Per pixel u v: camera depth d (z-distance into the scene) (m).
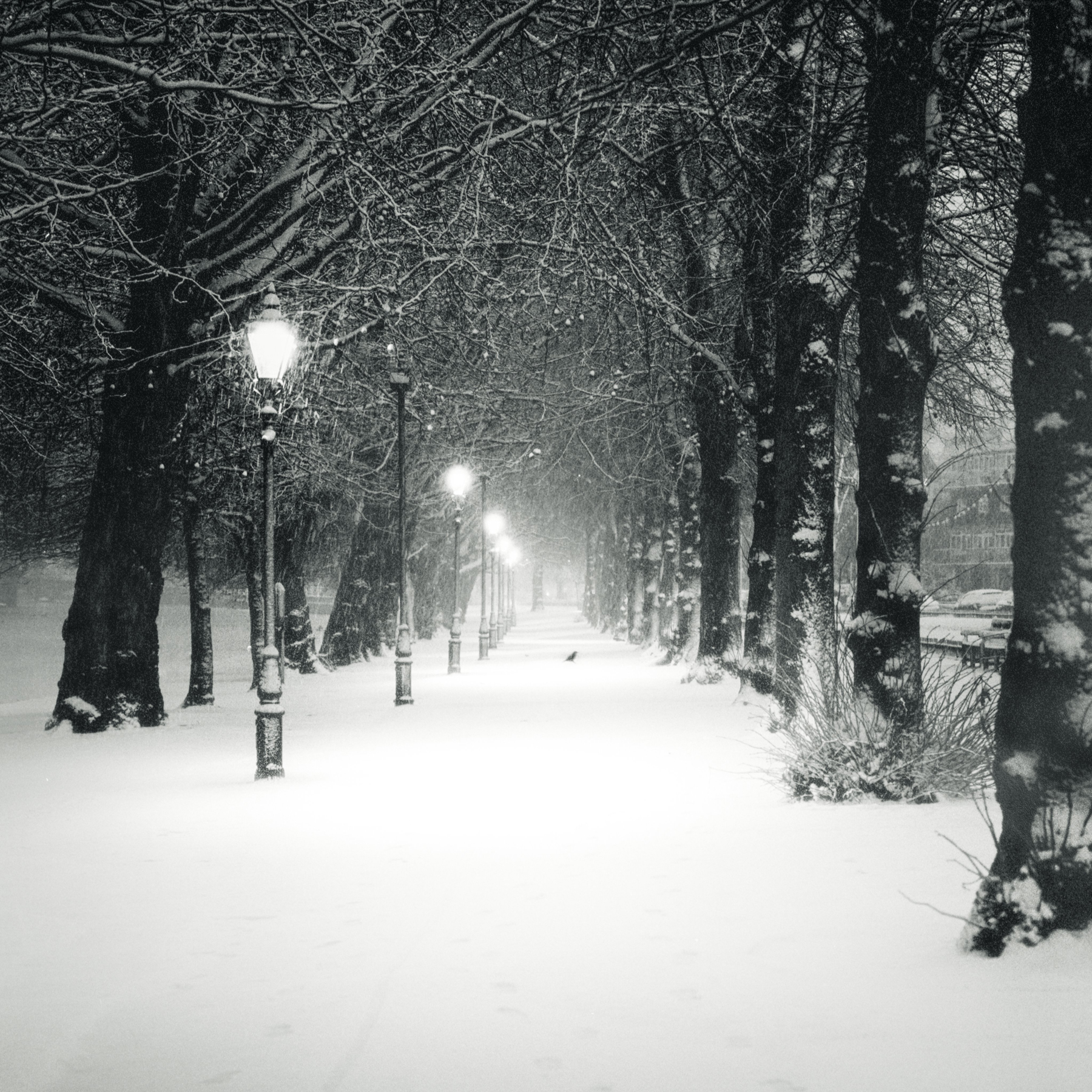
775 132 16.47
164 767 14.92
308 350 20.47
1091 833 5.25
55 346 20.17
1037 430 5.41
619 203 20.25
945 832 8.64
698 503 38.28
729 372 22.88
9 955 6.18
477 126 17.62
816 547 15.90
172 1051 4.66
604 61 17.73
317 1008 5.16
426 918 6.76
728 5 15.70
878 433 10.43
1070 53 5.45
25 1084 4.34
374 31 16.77
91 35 13.69
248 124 17.12
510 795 11.66
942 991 4.98
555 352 33.19
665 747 15.73
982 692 10.95
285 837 9.68
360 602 44.31
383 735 18.45
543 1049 4.55
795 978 5.32
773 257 17.25
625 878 7.59
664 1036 4.64
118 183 15.59
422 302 21.98
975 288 16.78
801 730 11.60
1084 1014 4.64
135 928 6.74
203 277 19.20
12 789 12.95
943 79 12.47
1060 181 5.45
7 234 15.83
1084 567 5.28
